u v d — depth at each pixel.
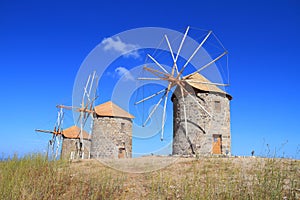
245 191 7.64
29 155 12.62
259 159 11.43
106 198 8.18
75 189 8.95
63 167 11.37
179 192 8.08
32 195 8.31
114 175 10.24
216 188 8.08
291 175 8.78
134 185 9.09
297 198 7.11
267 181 8.09
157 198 7.82
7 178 9.75
